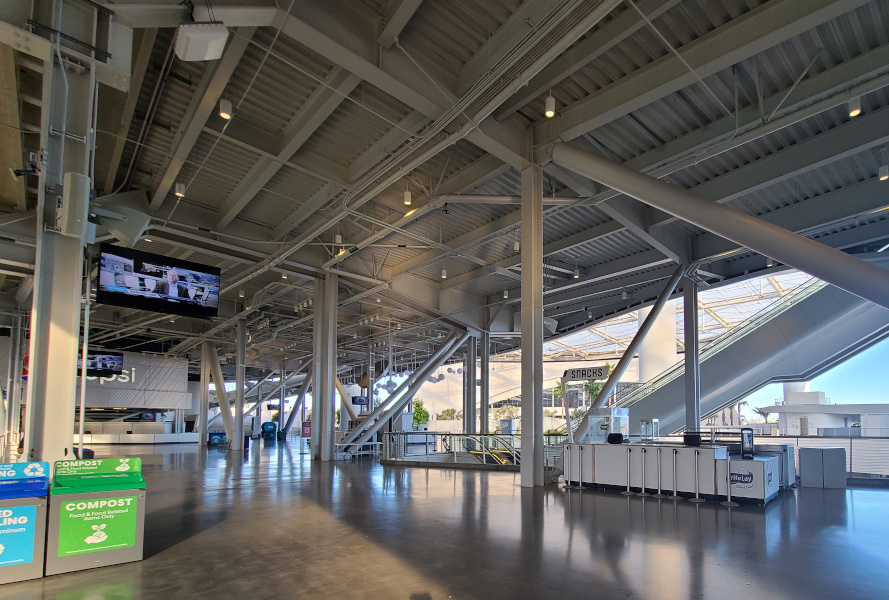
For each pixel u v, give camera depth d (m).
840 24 9.05
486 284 25.05
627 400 25.77
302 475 15.95
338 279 22.89
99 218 7.92
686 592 5.11
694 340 19.80
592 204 14.06
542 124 12.63
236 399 31.53
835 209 14.88
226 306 31.09
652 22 9.36
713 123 12.09
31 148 11.34
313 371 22.28
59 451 6.79
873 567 5.91
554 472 13.88
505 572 5.76
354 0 9.48
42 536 5.75
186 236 17.50
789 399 37.97
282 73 10.93
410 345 39.78
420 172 14.91
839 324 20.80
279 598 5.02
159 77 10.68
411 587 5.30
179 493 12.05
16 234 14.55
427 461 18.75
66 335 6.99
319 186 15.78
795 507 9.74
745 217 9.09
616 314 25.36
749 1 8.78
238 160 14.20
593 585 5.32
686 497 10.89
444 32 10.07
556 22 8.33
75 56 7.04
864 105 11.25
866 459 14.45
